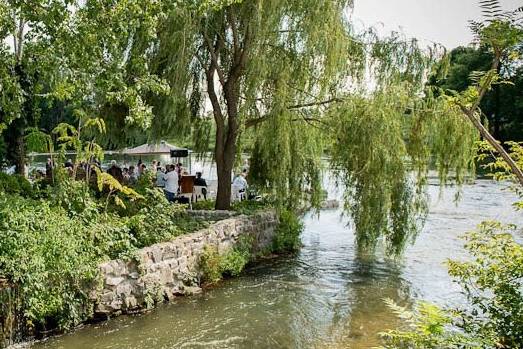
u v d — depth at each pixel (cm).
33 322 822
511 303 528
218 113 1549
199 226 1283
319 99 1398
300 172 1423
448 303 1059
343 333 891
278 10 1339
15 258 798
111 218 1105
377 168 1274
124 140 1565
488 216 2303
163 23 1362
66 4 985
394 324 941
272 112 1368
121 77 1075
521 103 3931
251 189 1622
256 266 1386
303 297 1105
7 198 978
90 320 905
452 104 451
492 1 385
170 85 1363
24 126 1532
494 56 433
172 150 2180
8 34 1066
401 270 1368
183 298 1072
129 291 968
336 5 1391
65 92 1061
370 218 1309
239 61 1461
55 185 1159
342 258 1507
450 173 1304
